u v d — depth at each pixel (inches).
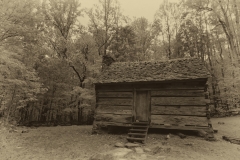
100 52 913.5
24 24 634.8
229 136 376.5
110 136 398.0
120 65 534.3
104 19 921.5
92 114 813.9
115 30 923.4
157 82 394.6
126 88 438.6
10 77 538.6
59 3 847.7
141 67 482.9
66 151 296.0
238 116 732.0
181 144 305.0
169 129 396.8
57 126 671.1
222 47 1078.4
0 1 512.1
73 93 641.6
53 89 768.9
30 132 488.4
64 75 767.7
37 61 719.1
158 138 348.5
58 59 734.5
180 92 386.6
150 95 412.8
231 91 750.5
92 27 912.3
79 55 678.5
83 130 528.7
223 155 253.3
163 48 1125.1
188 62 441.1
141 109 414.6
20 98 632.4
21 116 770.8
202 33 999.6
